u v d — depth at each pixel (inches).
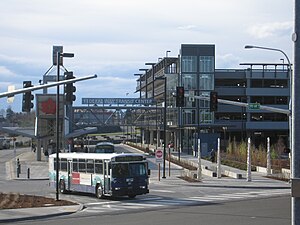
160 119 4586.6
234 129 4734.3
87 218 909.2
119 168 1279.5
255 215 907.4
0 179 2159.2
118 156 1285.7
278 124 4761.3
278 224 772.0
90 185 1364.4
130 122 4377.5
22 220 885.2
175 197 1349.7
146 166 1328.7
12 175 2356.1
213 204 1146.0
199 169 1916.8
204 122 4207.7
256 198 1298.0
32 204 1091.9
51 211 986.7
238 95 4771.2
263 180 1903.3
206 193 1467.8
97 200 1288.1
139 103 3964.1
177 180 1939.0
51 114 3373.5
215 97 1622.8
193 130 4069.9
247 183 1787.6
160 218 883.4
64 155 1494.8
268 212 956.6
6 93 1000.2
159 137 4970.5
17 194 1311.5
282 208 1032.8
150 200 1274.6
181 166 2753.4
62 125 3442.4
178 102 1606.8
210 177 2082.9
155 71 5201.8
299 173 293.6
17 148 5620.1
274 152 2802.7
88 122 4158.5
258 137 4906.5
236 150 3058.6
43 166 2898.6
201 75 4207.7
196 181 1875.0
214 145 3595.0
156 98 5044.3
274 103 4795.8
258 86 4813.0
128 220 862.5
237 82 4901.6
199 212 976.3
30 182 1991.9
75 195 1443.2
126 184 1283.2
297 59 295.4
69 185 1459.2
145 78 5703.7
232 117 4783.5
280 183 1784.0
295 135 295.1
